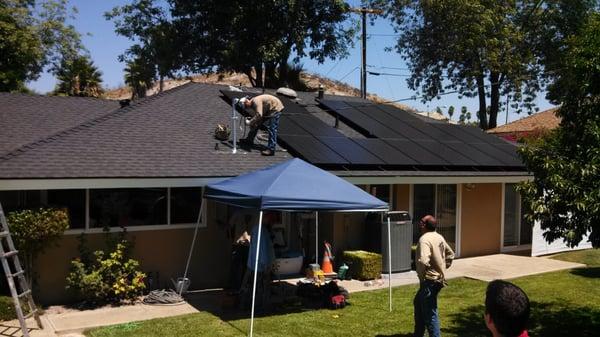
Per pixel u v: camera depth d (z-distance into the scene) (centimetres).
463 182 1316
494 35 3384
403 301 1008
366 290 1095
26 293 790
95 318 866
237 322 859
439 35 3553
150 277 1040
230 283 1038
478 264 1404
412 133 1520
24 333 732
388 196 1395
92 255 990
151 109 1284
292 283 1140
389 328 839
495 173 1366
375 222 1285
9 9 2497
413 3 3616
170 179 972
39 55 2598
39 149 953
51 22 2867
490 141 1639
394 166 1257
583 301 1034
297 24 2847
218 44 2886
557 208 750
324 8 2980
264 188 860
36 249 880
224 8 2752
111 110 1398
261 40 2823
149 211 1062
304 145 1218
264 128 1347
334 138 1316
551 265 1401
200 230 1112
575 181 736
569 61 806
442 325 867
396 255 1262
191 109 1345
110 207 1020
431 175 1254
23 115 1248
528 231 1672
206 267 1117
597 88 764
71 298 974
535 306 999
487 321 291
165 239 1074
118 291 943
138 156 1020
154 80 3094
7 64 2462
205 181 1012
